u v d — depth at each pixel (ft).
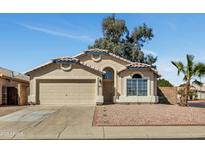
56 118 54.39
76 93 83.05
